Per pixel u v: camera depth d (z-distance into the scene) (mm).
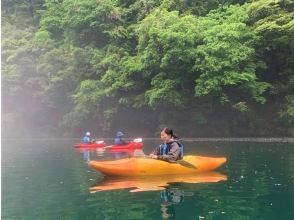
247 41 26984
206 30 27484
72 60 33469
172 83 26828
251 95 27688
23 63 35781
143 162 10836
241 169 11430
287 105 26609
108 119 30875
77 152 17984
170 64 26922
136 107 29266
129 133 31234
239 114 27578
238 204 7109
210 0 32125
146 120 30047
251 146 19297
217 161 11602
